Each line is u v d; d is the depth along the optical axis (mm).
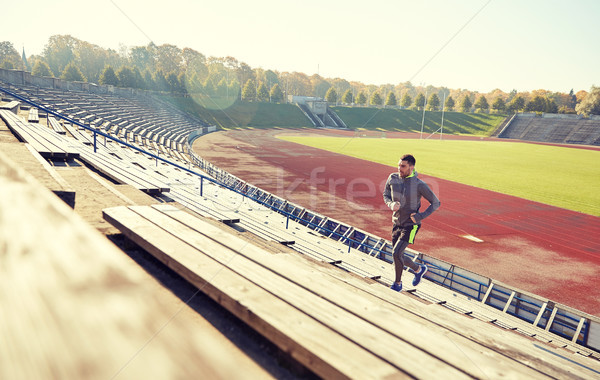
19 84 43500
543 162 52938
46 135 13742
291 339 1557
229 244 2740
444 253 18406
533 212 26078
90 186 6219
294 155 49219
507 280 15766
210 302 2256
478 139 102500
